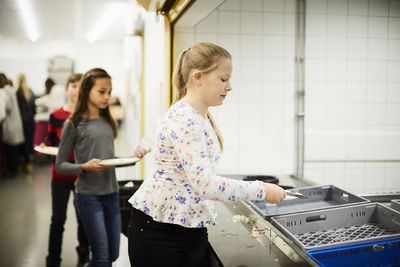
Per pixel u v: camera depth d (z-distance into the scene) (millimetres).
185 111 1021
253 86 2656
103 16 8430
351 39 1920
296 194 1099
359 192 1839
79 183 2025
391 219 1479
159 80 3070
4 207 4434
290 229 1491
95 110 2123
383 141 1689
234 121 2689
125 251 2479
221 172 2736
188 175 985
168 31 2594
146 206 1113
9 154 6020
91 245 2021
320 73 2283
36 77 13117
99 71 2066
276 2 2568
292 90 2654
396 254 1263
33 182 5711
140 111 4703
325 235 1464
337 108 2098
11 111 5887
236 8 2574
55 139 2734
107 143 2137
